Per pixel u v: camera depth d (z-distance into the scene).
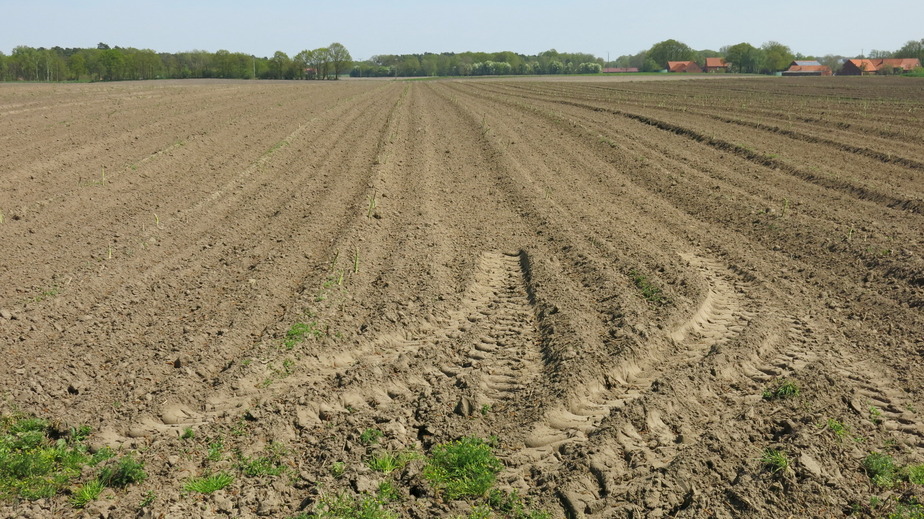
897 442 6.56
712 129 29.09
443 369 8.15
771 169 20.53
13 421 6.76
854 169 19.73
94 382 7.55
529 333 9.16
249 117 33.19
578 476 5.94
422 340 9.02
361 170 20.56
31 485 5.83
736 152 23.61
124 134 24.92
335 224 14.39
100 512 5.54
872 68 115.31
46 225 13.54
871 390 7.55
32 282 10.38
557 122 33.88
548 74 165.38
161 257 11.98
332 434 6.74
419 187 18.31
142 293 10.20
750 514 5.50
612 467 6.09
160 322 9.23
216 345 8.38
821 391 7.38
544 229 14.17
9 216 13.98
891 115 31.88
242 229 13.94
